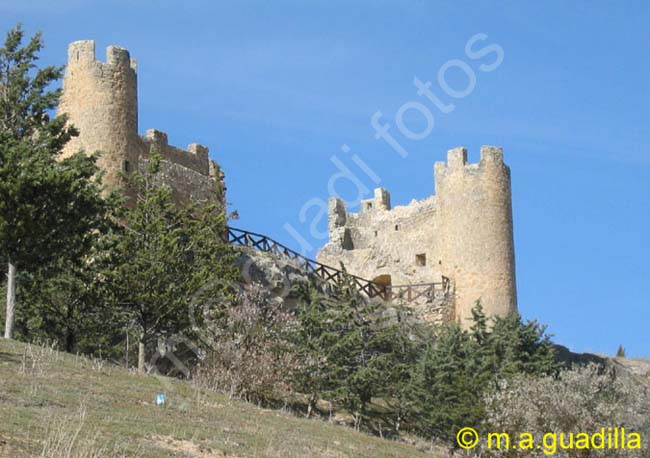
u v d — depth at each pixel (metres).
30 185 36.25
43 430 25.48
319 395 45.69
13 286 37.97
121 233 45.75
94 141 52.62
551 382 40.69
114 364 41.47
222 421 32.19
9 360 33.25
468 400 46.66
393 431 45.91
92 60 53.44
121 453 25.28
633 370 64.56
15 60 47.97
